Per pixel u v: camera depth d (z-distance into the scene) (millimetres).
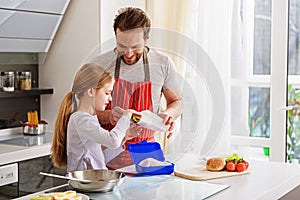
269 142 4371
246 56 4344
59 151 2492
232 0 4336
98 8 4004
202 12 4391
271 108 4355
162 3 4465
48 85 4316
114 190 2305
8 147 3562
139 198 2180
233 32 4344
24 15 3746
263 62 4367
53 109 4312
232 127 4375
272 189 2420
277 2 4289
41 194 2166
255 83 4395
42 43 4152
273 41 4316
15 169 3420
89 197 2191
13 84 4020
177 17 4434
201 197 2213
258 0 4348
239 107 4352
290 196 3092
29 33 3953
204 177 2561
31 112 4184
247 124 4355
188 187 2387
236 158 2756
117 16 2395
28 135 4074
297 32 4277
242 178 2625
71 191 2139
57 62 4250
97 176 2354
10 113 4148
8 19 3672
